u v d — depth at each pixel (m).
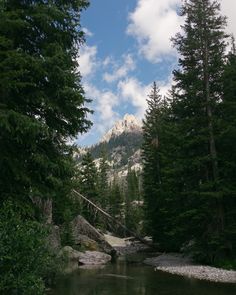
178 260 34.34
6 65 12.60
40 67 13.01
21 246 9.96
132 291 19.70
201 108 32.25
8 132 12.88
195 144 31.42
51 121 14.82
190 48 31.95
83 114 14.85
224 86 31.38
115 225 81.00
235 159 30.14
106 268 31.41
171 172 31.89
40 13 13.52
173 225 36.72
